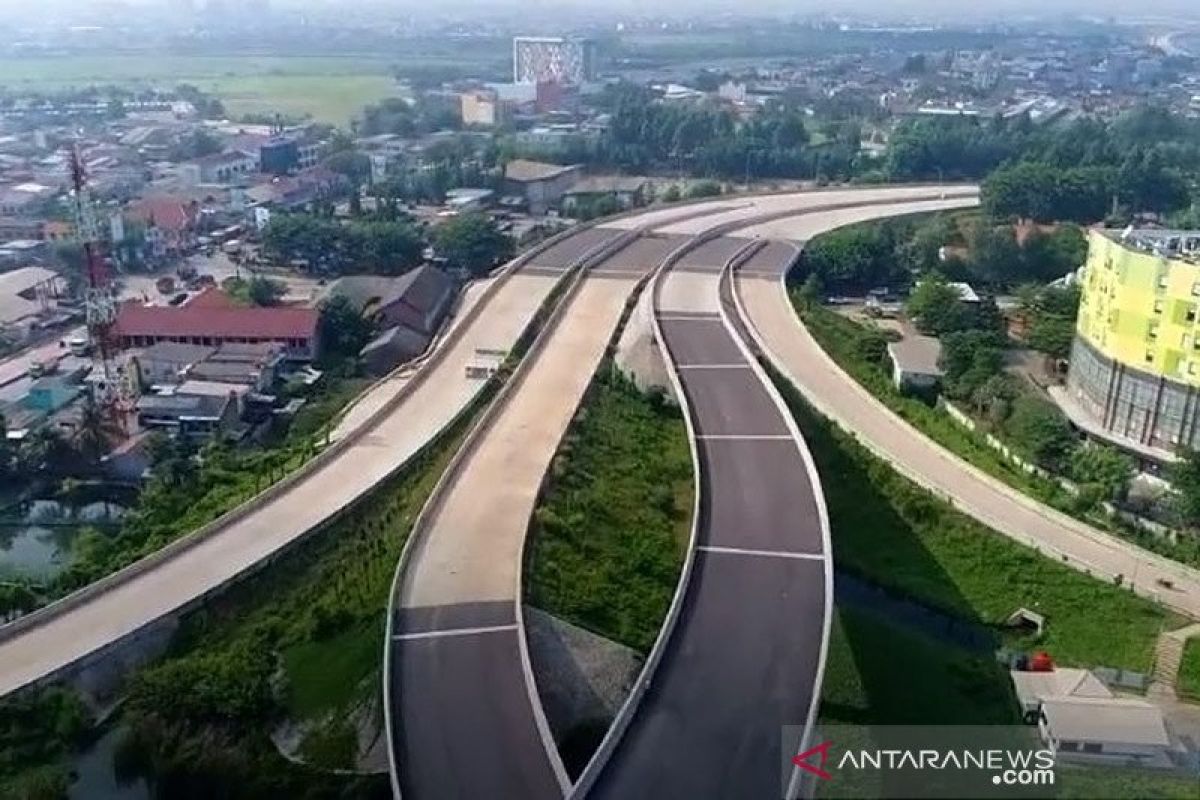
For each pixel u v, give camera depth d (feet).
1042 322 431.84
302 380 398.21
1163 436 324.80
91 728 215.31
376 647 226.99
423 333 451.53
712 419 285.43
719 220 577.43
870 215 595.06
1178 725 207.31
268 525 270.46
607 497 285.43
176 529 279.08
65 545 308.60
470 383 360.89
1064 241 532.73
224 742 206.49
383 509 282.97
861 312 478.59
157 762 203.72
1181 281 311.47
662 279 443.73
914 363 389.39
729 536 224.74
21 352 437.58
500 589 231.71
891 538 273.54
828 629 189.06
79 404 376.48
